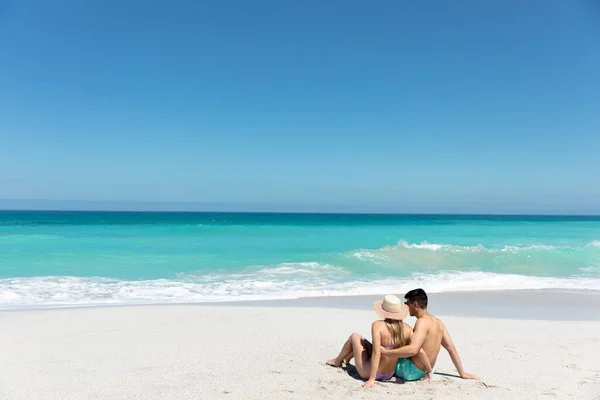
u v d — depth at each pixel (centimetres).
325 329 848
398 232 3481
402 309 542
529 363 640
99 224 4719
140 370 577
